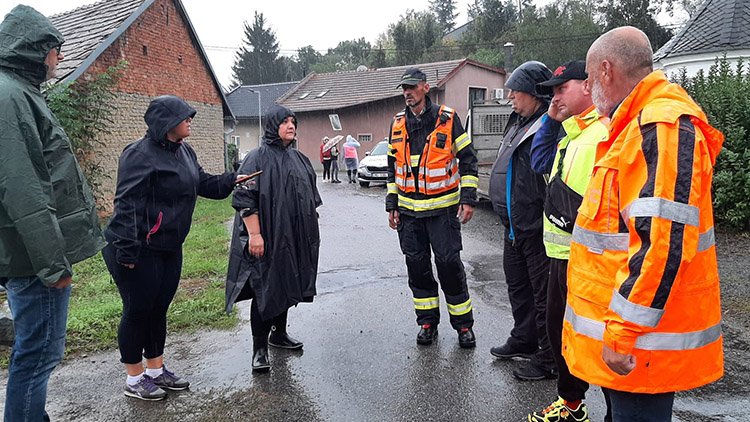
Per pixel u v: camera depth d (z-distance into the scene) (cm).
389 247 849
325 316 528
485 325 493
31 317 272
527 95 368
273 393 371
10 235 258
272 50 7594
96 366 420
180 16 1580
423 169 420
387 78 3112
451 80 2748
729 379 371
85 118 1122
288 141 402
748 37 1319
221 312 536
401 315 525
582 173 271
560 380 302
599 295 213
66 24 1498
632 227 189
